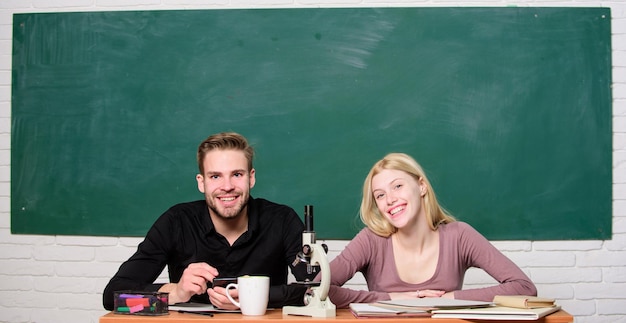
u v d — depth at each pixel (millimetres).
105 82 3494
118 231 3451
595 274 3375
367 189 2369
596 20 3438
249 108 3447
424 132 3410
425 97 3426
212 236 2436
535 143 3410
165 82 3475
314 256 1826
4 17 3545
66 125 3498
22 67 3527
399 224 2225
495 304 1877
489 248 2318
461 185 3395
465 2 3455
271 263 2479
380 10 3438
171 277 2506
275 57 3451
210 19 3475
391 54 3436
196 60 3471
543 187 3400
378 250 2342
